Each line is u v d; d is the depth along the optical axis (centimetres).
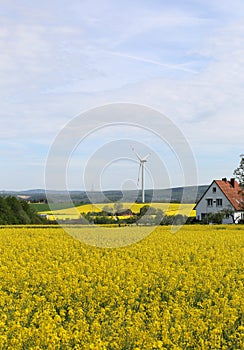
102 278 1455
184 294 1266
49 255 1897
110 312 1105
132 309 1212
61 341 912
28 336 887
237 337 983
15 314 1014
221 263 1733
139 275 1435
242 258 1906
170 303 1198
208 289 1338
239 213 6234
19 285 1375
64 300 1219
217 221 5800
